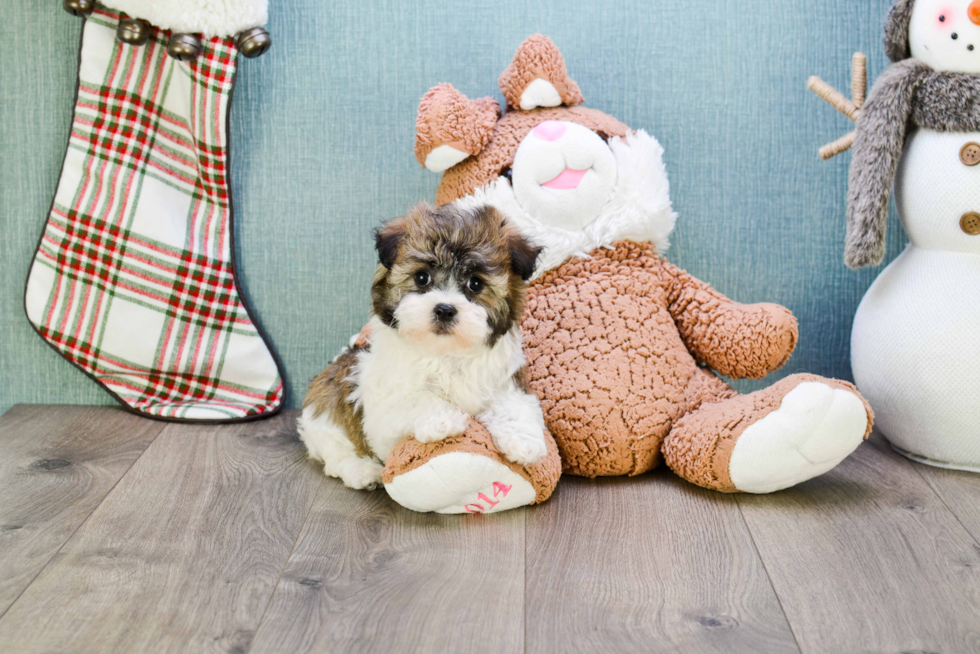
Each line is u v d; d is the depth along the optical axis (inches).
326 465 65.1
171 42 68.8
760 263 77.5
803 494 63.2
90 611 47.3
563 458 65.2
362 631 46.0
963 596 49.8
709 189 76.5
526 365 63.7
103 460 67.4
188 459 68.2
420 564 52.8
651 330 67.2
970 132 62.7
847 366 79.1
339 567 52.4
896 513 60.1
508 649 44.7
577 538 56.3
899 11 65.0
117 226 74.4
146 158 74.4
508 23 74.4
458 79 75.2
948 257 65.7
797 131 75.5
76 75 74.1
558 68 68.5
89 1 69.4
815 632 46.4
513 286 58.6
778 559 53.8
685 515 59.6
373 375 60.2
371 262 78.1
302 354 80.0
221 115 72.4
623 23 74.2
